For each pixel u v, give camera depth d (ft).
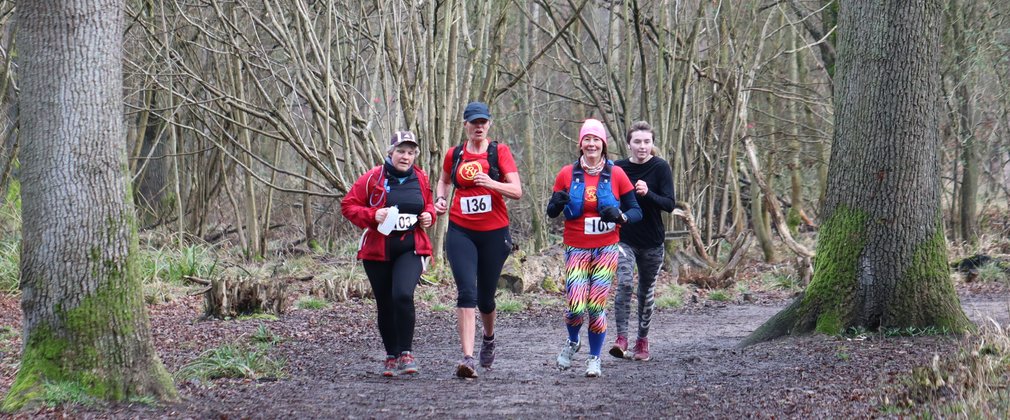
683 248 55.72
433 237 45.88
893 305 25.00
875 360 21.72
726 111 57.00
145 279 41.22
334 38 49.19
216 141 51.75
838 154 25.94
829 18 63.62
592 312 21.18
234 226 62.90
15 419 15.66
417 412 17.10
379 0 44.06
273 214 66.28
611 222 20.99
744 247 48.91
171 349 25.13
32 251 16.83
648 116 52.80
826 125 67.10
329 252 59.82
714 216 66.33
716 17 54.60
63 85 16.55
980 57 58.70
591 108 68.80
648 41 60.80
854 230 25.44
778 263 59.36
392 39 46.80
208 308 32.14
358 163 45.09
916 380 18.61
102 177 16.96
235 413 16.85
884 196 25.08
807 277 49.32
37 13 16.47
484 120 20.42
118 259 17.19
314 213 68.39
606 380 20.84
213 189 56.75
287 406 17.62
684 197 54.54
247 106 48.44
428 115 45.60
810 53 68.18
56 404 16.25
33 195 16.76
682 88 53.78
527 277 43.73
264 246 55.11
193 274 43.27
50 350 16.75
